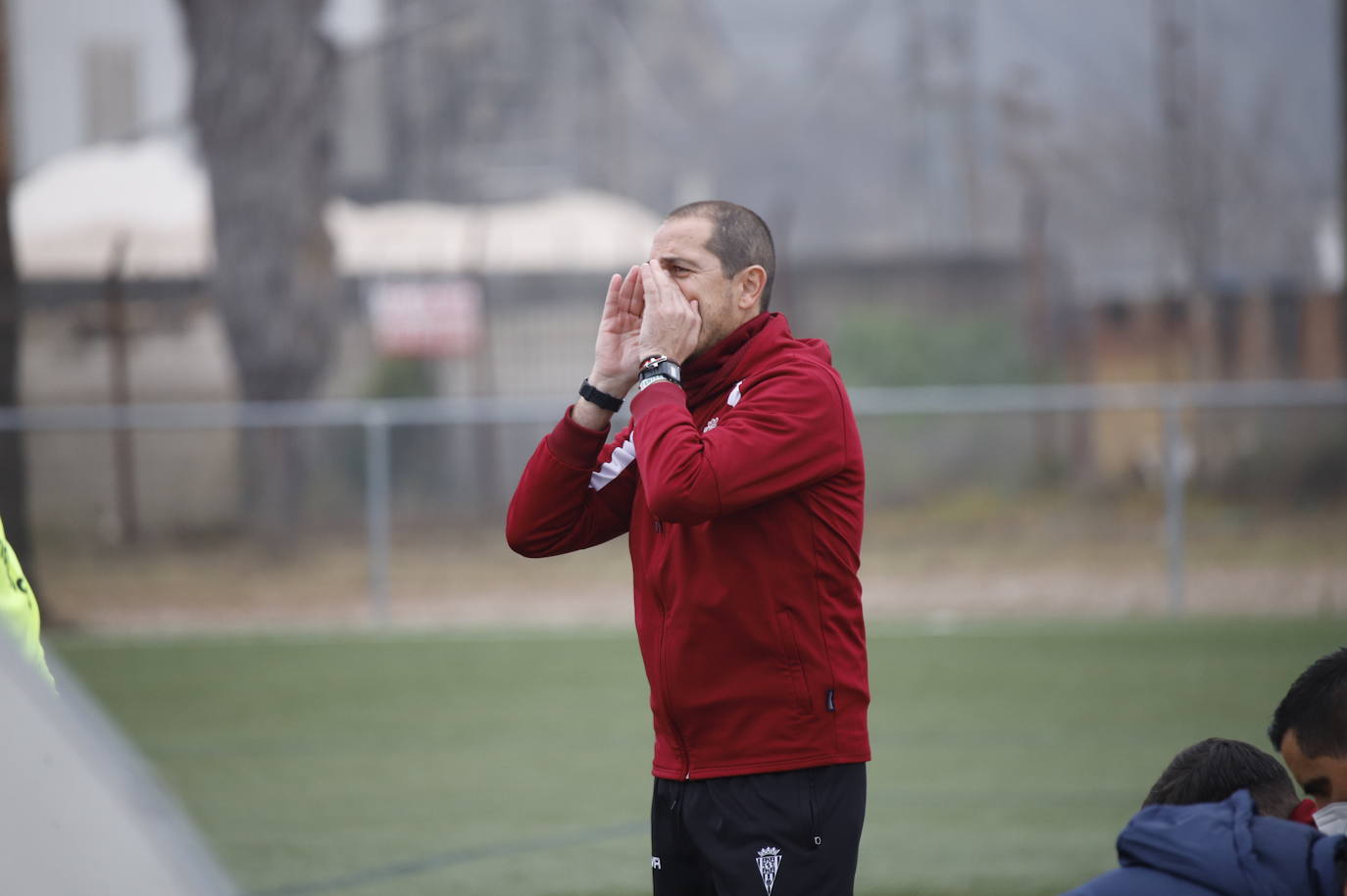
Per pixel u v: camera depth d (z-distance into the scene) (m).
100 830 4.46
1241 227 82.56
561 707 30.06
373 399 65.12
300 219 58.78
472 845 19.81
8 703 4.51
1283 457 57.03
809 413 9.40
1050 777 23.45
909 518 54.97
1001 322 70.50
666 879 10.06
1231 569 48.03
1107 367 71.81
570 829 20.66
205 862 4.77
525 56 87.69
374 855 19.31
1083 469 60.44
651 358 9.65
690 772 9.66
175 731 27.92
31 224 71.50
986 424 61.81
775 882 9.40
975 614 42.94
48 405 61.75
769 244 10.16
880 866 18.62
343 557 51.69
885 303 70.81
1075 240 84.06
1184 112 83.75
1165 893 8.12
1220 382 71.56
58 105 78.94
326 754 25.83
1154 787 9.29
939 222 86.56
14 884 4.28
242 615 44.78
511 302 67.06
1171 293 81.25
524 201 84.25
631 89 89.38
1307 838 8.08
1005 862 18.75
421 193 83.12
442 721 28.78
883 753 25.44
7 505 45.94
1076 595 45.31
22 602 8.80
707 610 9.45
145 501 52.25
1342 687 9.42
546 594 46.91
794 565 9.47
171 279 63.47
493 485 58.16
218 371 63.22
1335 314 71.75
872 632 39.41
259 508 52.75
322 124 59.62
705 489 9.06
